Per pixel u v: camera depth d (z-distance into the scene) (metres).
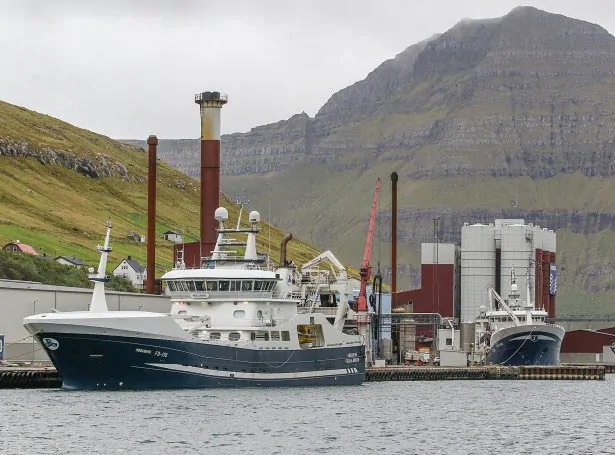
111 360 178.50
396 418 175.12
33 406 166.12
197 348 184.50
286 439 146.38
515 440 155.38
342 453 138.00
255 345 192.62
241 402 177.38
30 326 176.50
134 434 144.88
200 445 139.38
